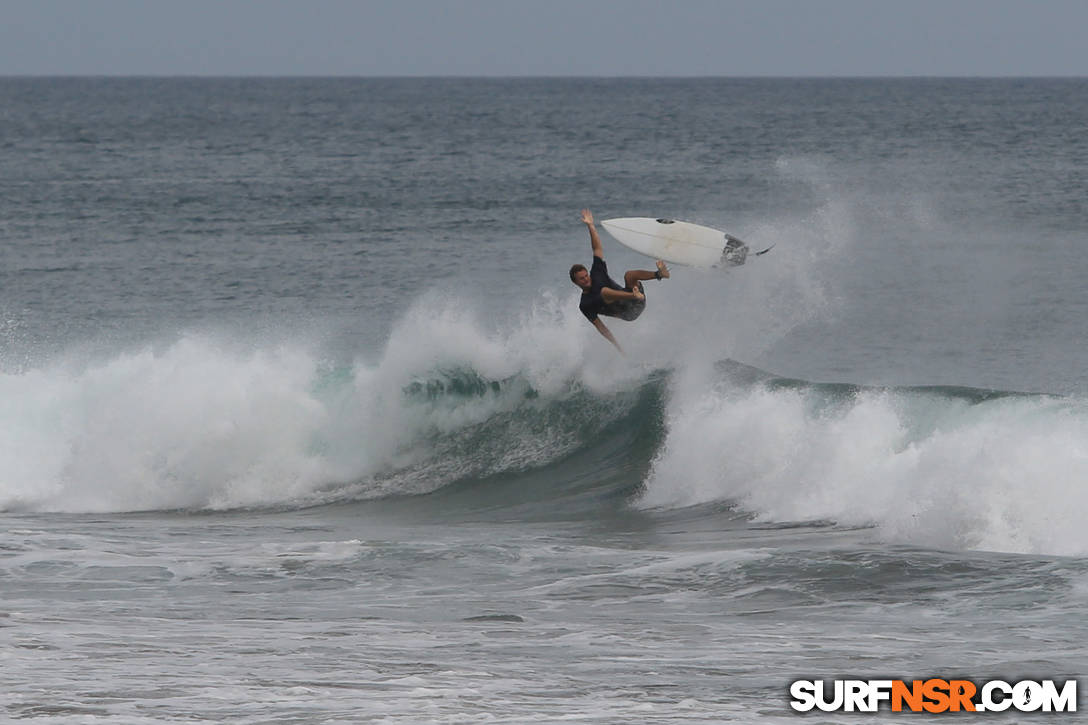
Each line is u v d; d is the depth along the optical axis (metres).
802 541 41.97
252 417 61.12
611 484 54.59
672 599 34.44
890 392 50.03
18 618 32.47
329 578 38.16
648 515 49.94
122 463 60.75
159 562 40.94
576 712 23.12
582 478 55.56
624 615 32.50
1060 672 26.30
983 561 36.75
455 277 108.38
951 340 78.50
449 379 62.34
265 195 179.50
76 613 33.31
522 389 61.72
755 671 26.48
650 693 24.59
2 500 60.09
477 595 35.41
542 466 58.03
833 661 27.36
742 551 39.59
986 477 40.66
